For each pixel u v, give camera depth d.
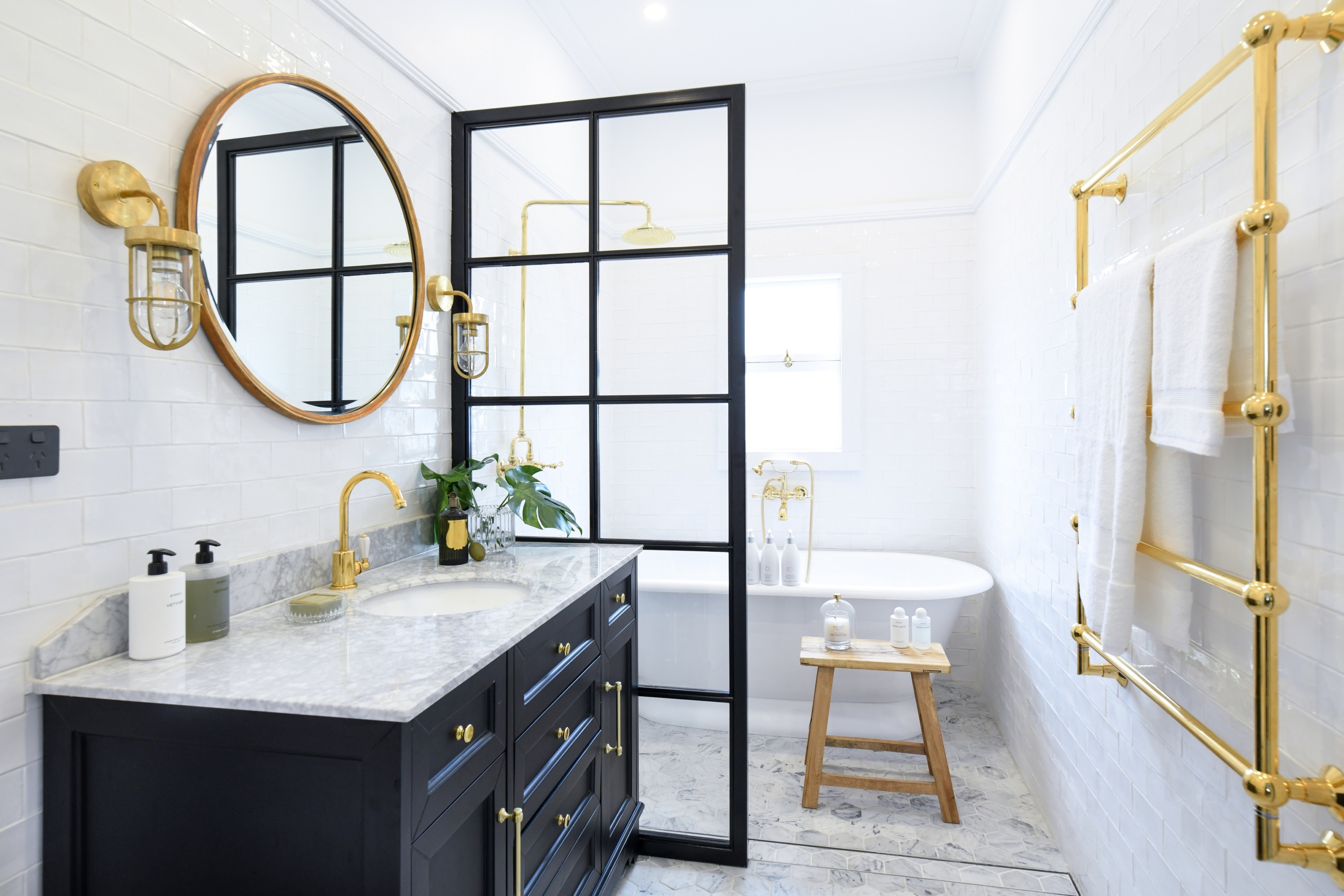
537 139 2.14
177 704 0.95
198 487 1.28
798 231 3.70
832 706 2.90
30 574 1.00
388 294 1.80
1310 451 0.94
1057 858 2.05
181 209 1.22
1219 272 1.00
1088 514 1.46
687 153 2.09
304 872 0.93
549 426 2.14
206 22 1.29
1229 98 1.14
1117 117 1.66
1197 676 1.27
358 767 0.91
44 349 1.01
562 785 1.48
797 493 3.70
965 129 3.54
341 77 1.66
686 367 2.07
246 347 1.35
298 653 1.11
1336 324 0.89
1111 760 1.70
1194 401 1.05
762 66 3.42
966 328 3.54
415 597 1.62
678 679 2.09
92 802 1.00
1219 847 1.20
